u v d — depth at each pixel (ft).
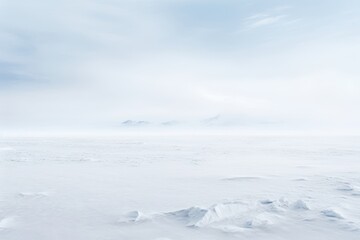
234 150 143.23
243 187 48.42
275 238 25.52
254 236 26.08
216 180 55.72
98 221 30.89
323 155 112.37
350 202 36.94
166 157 105.60
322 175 60.49
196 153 124.36
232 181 54.39
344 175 60.23
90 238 26.09
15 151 134.82
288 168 73.46
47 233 27.43
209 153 124.36
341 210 33.17
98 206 37.01
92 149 150.61
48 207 36.78
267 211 32.96
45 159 98.32
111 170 71.36
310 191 44.29
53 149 150.10
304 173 64.03
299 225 28.53
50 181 55.98
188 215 31.65
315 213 32.09
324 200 38.09
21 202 39.42
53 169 73.61
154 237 26.16
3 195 43.73
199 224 28.89
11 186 50.90
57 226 29.40
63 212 34.40
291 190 45.29
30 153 123.34
